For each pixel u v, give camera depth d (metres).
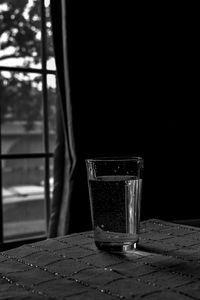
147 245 0.66
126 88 1.48
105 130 1.44
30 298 0.45
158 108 1.54
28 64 1.71
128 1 1.47
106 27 1.43
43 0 1.61
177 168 1.57
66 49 1.37
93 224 0.64
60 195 1.46
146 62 1.51
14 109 9.02
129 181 0.62
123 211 0.62
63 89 1.40
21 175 7.96
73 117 1.38
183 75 1.58
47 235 1.52
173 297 0.44
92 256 0.60
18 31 2.96
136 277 0.51
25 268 0.56
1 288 0.48
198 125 1.60
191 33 1.58
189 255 0.60
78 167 1.38
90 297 0.45
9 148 8.88
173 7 1.55
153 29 1.52
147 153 1.52
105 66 1.43
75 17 1.37
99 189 0.62
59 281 0.50
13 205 5.79
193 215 1.59
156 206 1.54
